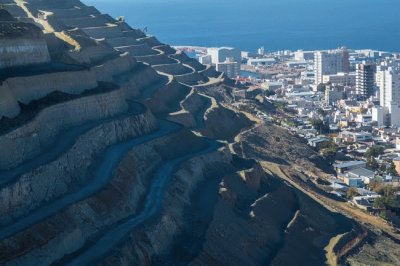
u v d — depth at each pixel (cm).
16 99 13450
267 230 14650
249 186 16462
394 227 18300
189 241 12525
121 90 17238
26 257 9731
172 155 16175
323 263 14612
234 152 19338
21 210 10781
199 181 15600
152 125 17188
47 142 13200
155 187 13938
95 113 15538
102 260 10306
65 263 10181
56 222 10619
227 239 13238
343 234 16175
